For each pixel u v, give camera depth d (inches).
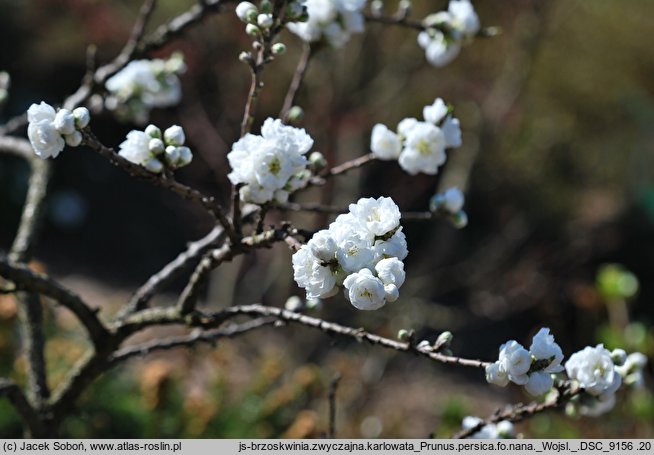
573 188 426.0
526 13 341.4
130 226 452.1
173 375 203.3
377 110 339.3
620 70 419.8
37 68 449.7
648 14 407.8
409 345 83.7
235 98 339.0
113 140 472.4
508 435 109.4
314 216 314.3
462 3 132.9
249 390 216.4
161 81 149.0
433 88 367.6
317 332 307.1
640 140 426.9
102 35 340.5
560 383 89.3
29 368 116.0
